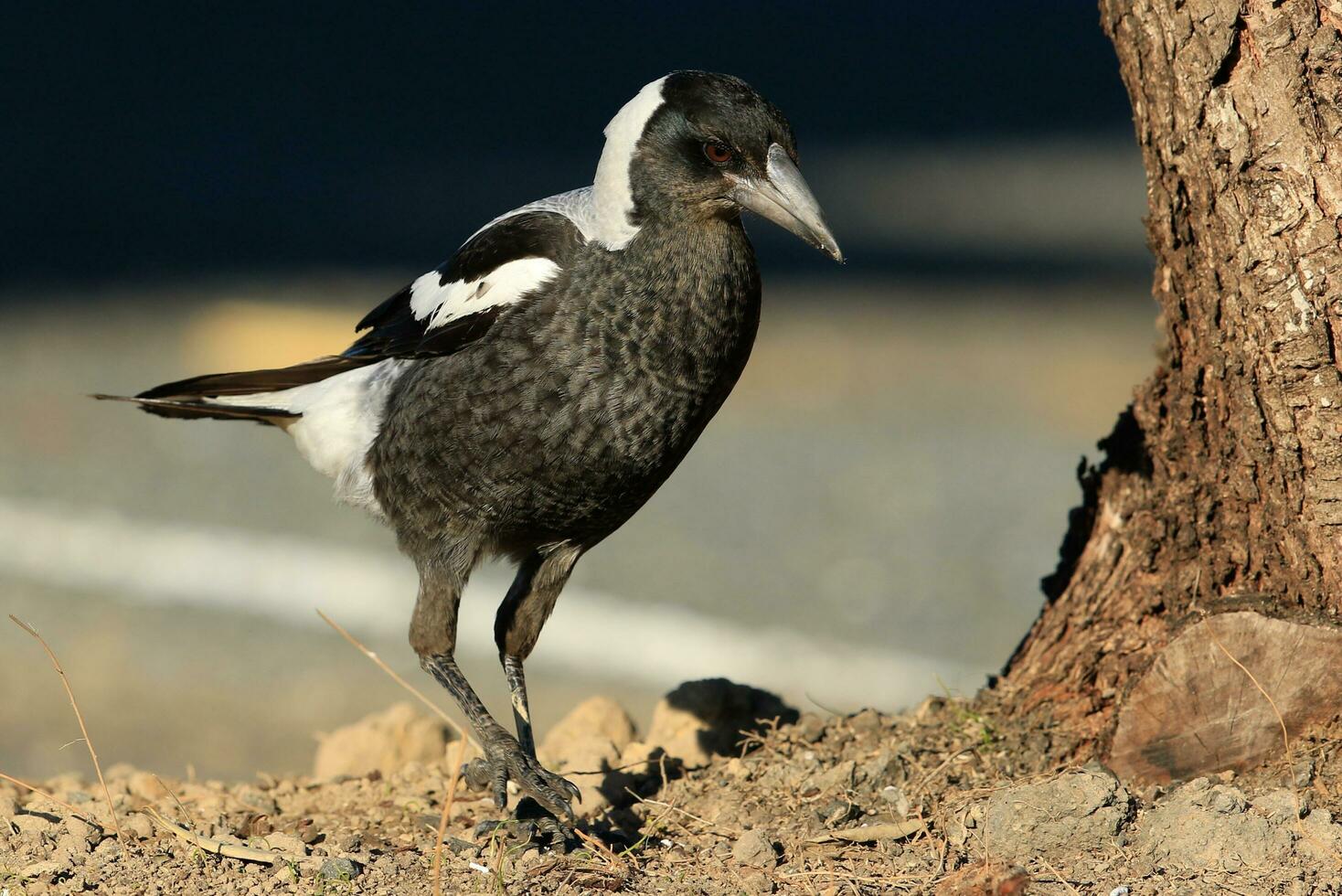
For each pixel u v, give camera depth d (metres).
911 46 45.81
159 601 14.66
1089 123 37.50
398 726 9.43
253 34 49.78
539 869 6.92
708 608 13.96
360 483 8.35
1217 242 7.16
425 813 8.06
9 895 6.61
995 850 6.81
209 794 8.76
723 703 8.92
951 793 7.58
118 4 52.97
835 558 15.04
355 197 33.22
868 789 7.69
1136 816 6.85
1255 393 7.16
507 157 36.16
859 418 19.44
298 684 13.03
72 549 15.91
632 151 7.73
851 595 14.13
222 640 13.84
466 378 7.69
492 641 13.55
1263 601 7.30
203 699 12.75
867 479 17.27
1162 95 7.20
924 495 16.67
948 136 37.03
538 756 9.02
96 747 11.89
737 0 51.00
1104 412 19.08
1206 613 7.34
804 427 19.23
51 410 20.52
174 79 44.88
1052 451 17.92
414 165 35.81
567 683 12.84
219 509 16.89
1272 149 6.82
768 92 41.81
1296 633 7.11
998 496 16.56
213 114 41.19
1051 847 6.74
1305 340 6.89
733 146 7.62
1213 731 7.29
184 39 49.22
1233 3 6.82
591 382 7.57
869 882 6.66
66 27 50.25
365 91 43.44
